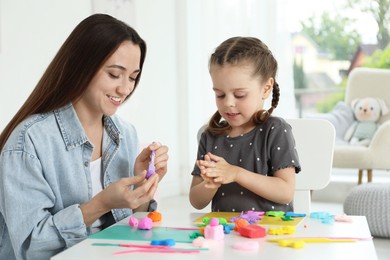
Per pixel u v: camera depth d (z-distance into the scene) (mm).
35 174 1212
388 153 3887
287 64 4461
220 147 1488
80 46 1256
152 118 4191
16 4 3041
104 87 1265
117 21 1291
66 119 1308
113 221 1376
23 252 1188
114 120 1449
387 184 2996
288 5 4805
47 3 3232
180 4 4465
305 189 1652
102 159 1402
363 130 4277
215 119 1515
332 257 906
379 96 4414
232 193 1431
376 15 4742
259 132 1461
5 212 1201
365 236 1035
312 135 1648
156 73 4230
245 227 1047
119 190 1155
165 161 1357
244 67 1372
